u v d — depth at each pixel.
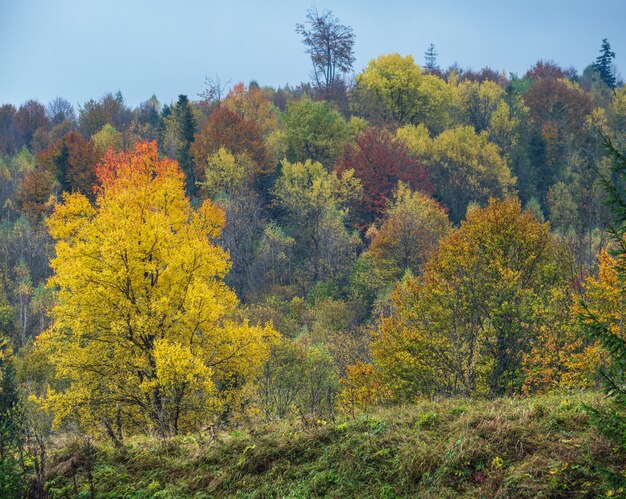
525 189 96.81
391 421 11.62
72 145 84.62
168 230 19.94
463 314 22.81
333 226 63.47
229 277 58.22
